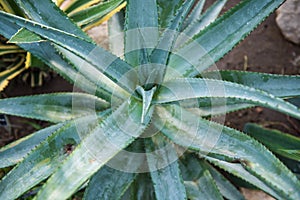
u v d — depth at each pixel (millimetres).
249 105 1987
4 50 2303
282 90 1893
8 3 2143
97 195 1786
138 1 1706
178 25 1688
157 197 1716
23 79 2498
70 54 1776
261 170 1684
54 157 1770
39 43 1888
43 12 1761
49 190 1572
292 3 2533
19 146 1926
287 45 2633
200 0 2230
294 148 2207
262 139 2260
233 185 2256
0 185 1744
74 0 2176
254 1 1746
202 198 1923
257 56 2623
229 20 1782
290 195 1660
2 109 1963
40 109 1982
